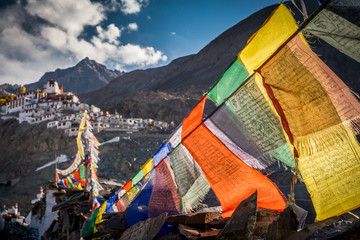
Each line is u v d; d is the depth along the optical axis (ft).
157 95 522.88
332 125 13.76
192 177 20.58
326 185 14.08
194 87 626.23
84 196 44.86
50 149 297.53
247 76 16.20
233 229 14.43
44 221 73.77
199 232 18.78
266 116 15.84
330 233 12.03
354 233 11.00
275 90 14.87
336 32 12.33
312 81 13.93
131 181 29.99
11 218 108.58
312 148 14.32
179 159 21.17
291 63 14.24
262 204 18.44
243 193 18.60
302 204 35.58
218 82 17.33
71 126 311.47
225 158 18.28
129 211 25.38
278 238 13.88
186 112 444.96
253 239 16.20
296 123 14.53
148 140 279.28
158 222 21.01
